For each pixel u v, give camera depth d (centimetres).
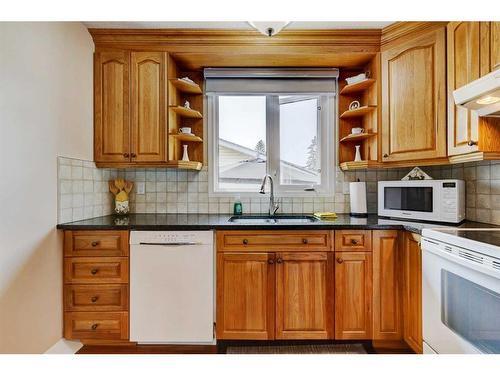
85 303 188
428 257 154
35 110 164
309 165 262
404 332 186
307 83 246
